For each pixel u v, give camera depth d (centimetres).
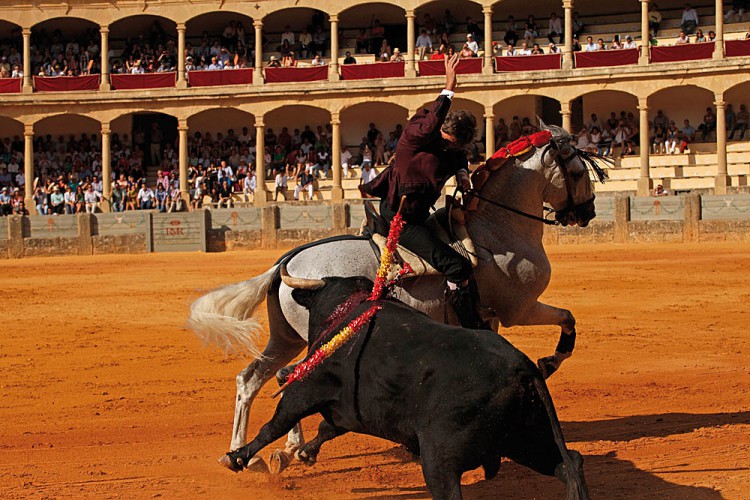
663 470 742
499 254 794
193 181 4972
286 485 733
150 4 5147
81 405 1082
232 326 715
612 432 879
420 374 546
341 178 4925
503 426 530
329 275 712
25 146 5025
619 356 1339
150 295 2314
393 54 5312
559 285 2316
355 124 5300
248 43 5484
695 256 3091
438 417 532
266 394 1122
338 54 5262
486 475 565
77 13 5162
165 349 1502
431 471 529
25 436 926
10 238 4088
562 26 5241
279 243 4022
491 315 802
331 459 816
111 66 5353
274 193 4941
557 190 841
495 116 5181
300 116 5306
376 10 5384
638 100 4744
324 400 600
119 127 5362
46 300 2253
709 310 1836
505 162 816
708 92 4878
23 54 5309
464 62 4922
